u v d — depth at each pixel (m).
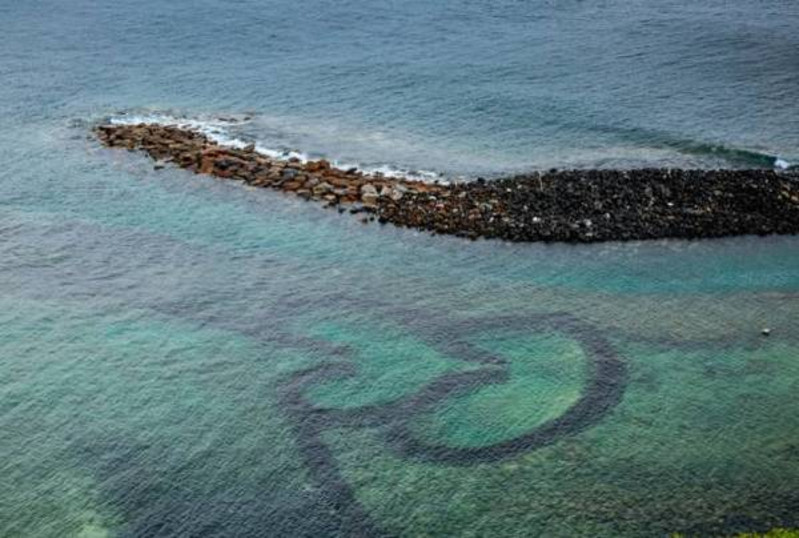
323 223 58.91
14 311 48.19
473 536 32.84
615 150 71.88
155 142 72.75
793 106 82.06
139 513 34.19
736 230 56.91
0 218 59.19
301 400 40.75
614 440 37.88
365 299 49.69
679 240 56.12
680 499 34.38
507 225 57.69
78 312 48.22
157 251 55.16
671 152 71.31
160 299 49.56
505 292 50.38
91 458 37.12
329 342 45.50
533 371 42.94
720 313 47.94
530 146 73.12
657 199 60.47
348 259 54.22
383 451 37.38
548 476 35.78
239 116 80.50
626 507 34.03
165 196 63.06
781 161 68.25
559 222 57.91
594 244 55.72
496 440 37.97
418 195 61.94
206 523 33.62
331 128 77.44
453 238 56.69
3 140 73.62
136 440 38.19
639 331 46.34
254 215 60.16
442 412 39.88
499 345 45.19
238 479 35.88
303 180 64.81
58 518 33.94
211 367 43.28
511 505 34.28
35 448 37.72
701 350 44.53
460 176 66.38
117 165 68.50
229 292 50.34
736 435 38.03
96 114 80.69
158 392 41.38
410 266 53.34
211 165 67.75
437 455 37.06
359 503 34.53
